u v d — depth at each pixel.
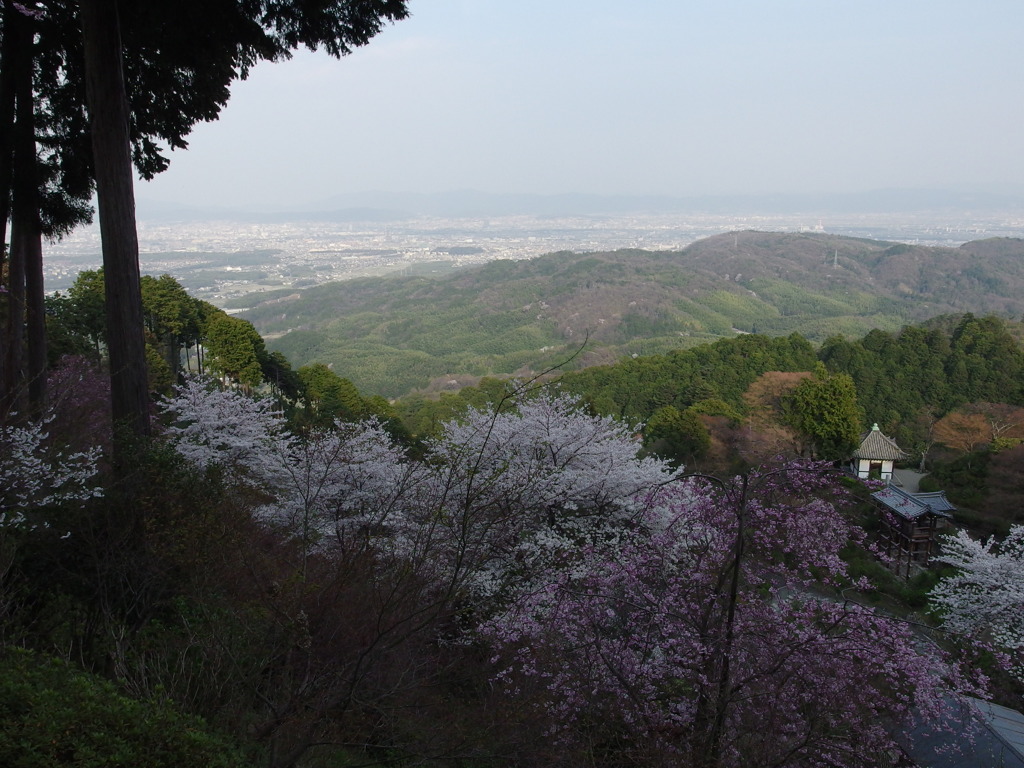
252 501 7.27
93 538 5.21
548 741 5.25
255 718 4.44
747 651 5.46
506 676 5.86
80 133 8.94
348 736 4.46
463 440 9.62
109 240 7.47
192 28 7.64
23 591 4.96
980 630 9.85
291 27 8.06
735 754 5.16
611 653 5.71
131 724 3.24
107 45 7.19
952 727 6.82
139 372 7.69
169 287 24.78
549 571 7.18
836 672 5.33
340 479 8.59
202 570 5.28
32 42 8.51
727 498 6.40
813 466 6.73
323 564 5.75
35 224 9.24
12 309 9.41
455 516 6.32
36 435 6.47
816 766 5.23
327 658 4.46
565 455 9.46
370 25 8.09
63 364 13.66
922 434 24.80
